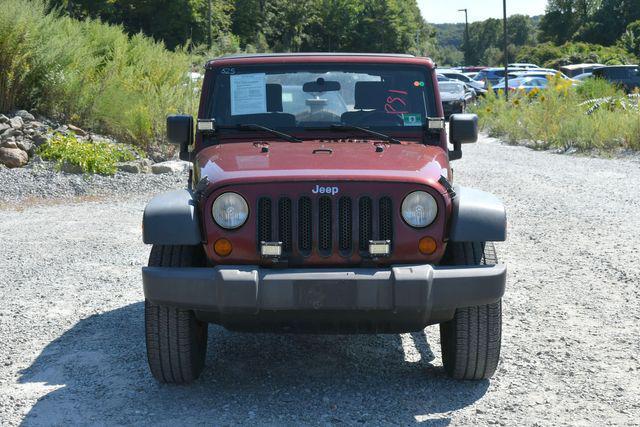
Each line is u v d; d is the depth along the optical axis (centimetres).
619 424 443
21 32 1578
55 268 805
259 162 484
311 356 564
